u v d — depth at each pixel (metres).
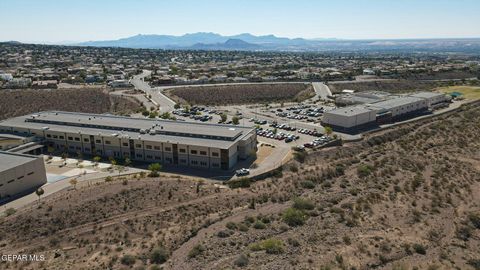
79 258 54.09
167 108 175.50
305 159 106.19
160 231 63.00
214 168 100.00
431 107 173.38
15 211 72.94
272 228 60.88
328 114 140.00
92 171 98.75
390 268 48.53
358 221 63.56
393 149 116.88
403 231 61.09
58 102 173.75
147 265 50.50
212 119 155.88
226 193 82.62
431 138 127.94
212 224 64.62
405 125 144.12
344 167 99.00
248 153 107.25
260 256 49.44
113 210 70.88
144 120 126.50
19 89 187.75
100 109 173.12
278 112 170.50
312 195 78.62
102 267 50.53
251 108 183.50
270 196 80.75
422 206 72.50
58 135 116.69
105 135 110.62
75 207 71.12
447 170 94.81
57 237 61.34
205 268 46.75
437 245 57.16
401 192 79.50
